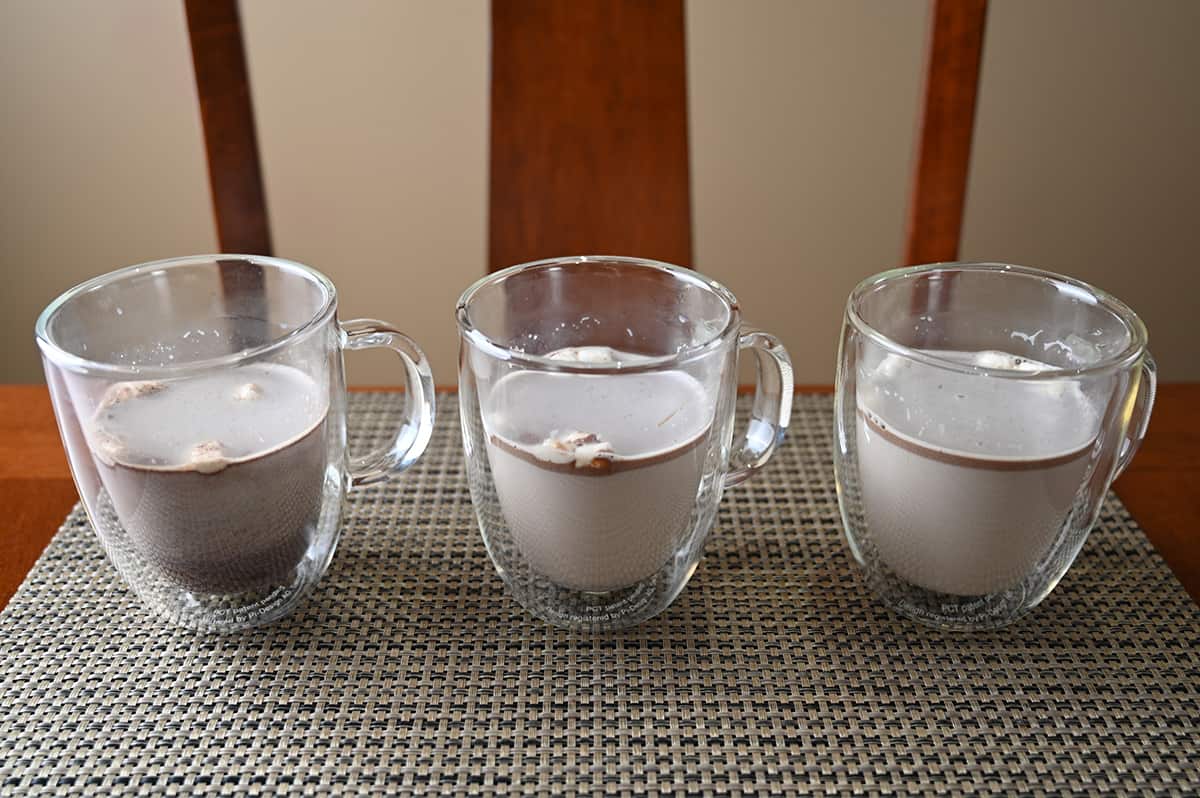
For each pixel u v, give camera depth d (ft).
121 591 1.45
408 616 1.41
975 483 1.28
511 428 1.28
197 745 1.23
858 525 1.42
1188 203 3.35
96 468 1.27
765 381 1.46
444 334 3.65
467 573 1.48
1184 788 1.19
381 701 1.28
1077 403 1.27
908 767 1.21
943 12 1.84
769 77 3.18
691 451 1.29
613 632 1.39
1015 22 3.09
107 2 3.05
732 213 3.40
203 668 1.33
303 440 1.30
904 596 1.40
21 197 3.34
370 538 1.54
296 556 1.37
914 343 1.45
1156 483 1.65
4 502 1.60
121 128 3.24
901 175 3.33
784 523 1.58
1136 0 3.05
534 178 2.02
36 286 3.50
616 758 1.22
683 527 1.35
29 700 1.28
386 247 3.49
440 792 1.18
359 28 3.13
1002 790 1.19
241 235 1.93
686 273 1.37
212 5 1.79
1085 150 3.28
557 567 1.34
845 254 3.47
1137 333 1.28
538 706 1.28
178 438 1.26
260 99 3.24
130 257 3.46
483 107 3.23
